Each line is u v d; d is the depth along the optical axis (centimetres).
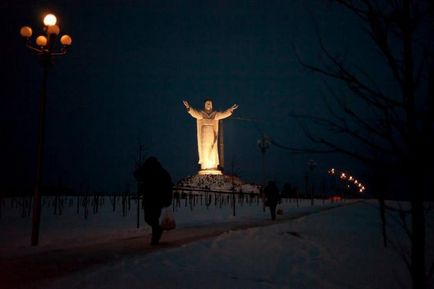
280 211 3109
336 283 887
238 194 5272
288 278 855
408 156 330
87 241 1441
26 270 832
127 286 674
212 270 841
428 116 326
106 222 2591
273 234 1477
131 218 2888
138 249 1130
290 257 1095
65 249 1138
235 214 3238
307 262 1057
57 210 3541
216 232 1653
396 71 334
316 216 2662
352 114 346
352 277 966
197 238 1412
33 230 1390
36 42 1455
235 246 1161
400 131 333
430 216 2045
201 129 6041
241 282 762
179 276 759
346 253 1278
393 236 1884
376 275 1015
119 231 1903
